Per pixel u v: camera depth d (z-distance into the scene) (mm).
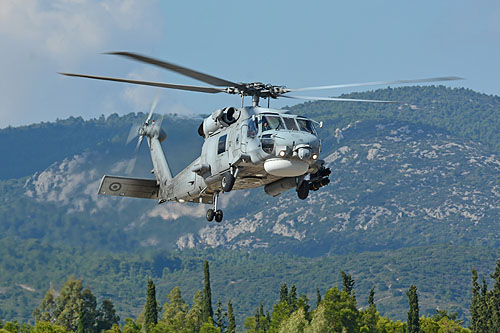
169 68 73312
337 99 84312
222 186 89188
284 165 83562
